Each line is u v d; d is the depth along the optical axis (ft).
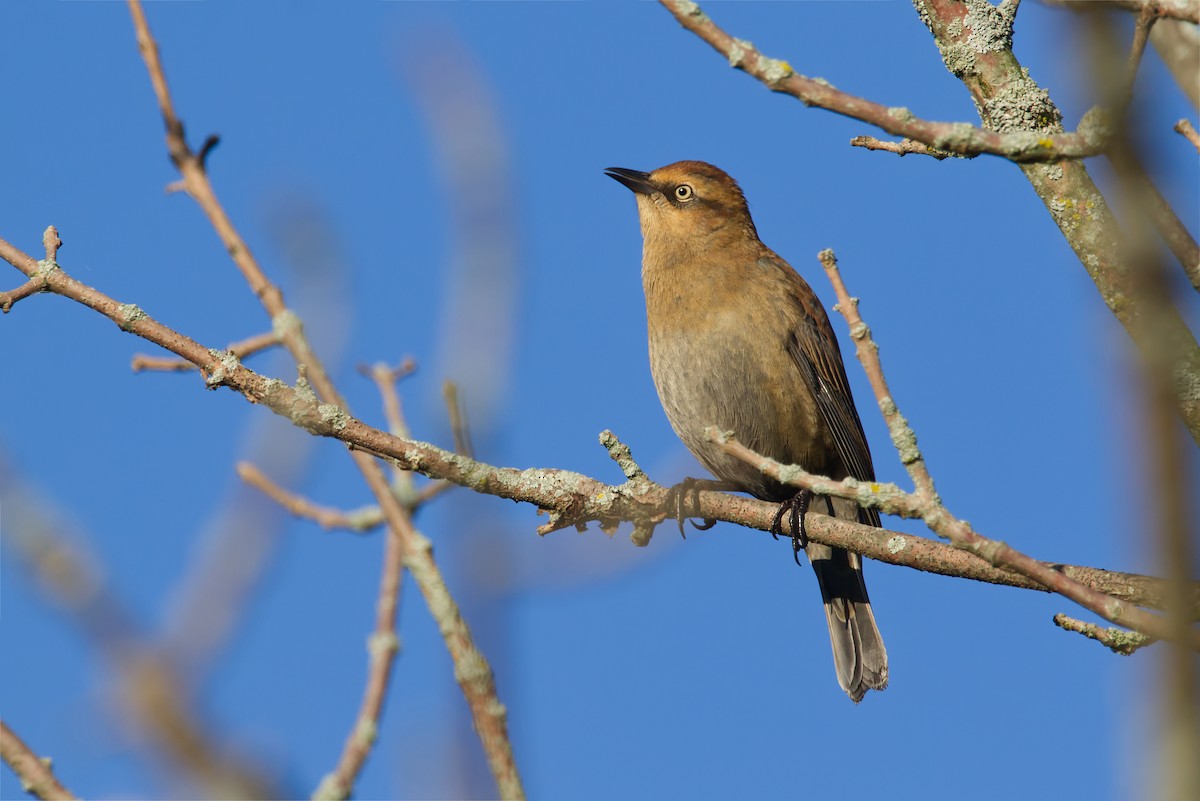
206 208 29.94
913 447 23.35
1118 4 20.94
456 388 23.49
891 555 33.32
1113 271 28.45
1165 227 21.56
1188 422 25.62
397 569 23.75
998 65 31.35
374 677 22.50
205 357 28.91
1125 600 29.22
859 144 30.91
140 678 17.06
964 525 22.90
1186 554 12.07
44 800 19.43
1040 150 22.24
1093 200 29.07
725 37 23.58
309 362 29.19
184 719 16.78
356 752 21.83
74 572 17.98
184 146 30.45
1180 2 20.39
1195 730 11.82
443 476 30.53
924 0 32.24
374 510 29.76
